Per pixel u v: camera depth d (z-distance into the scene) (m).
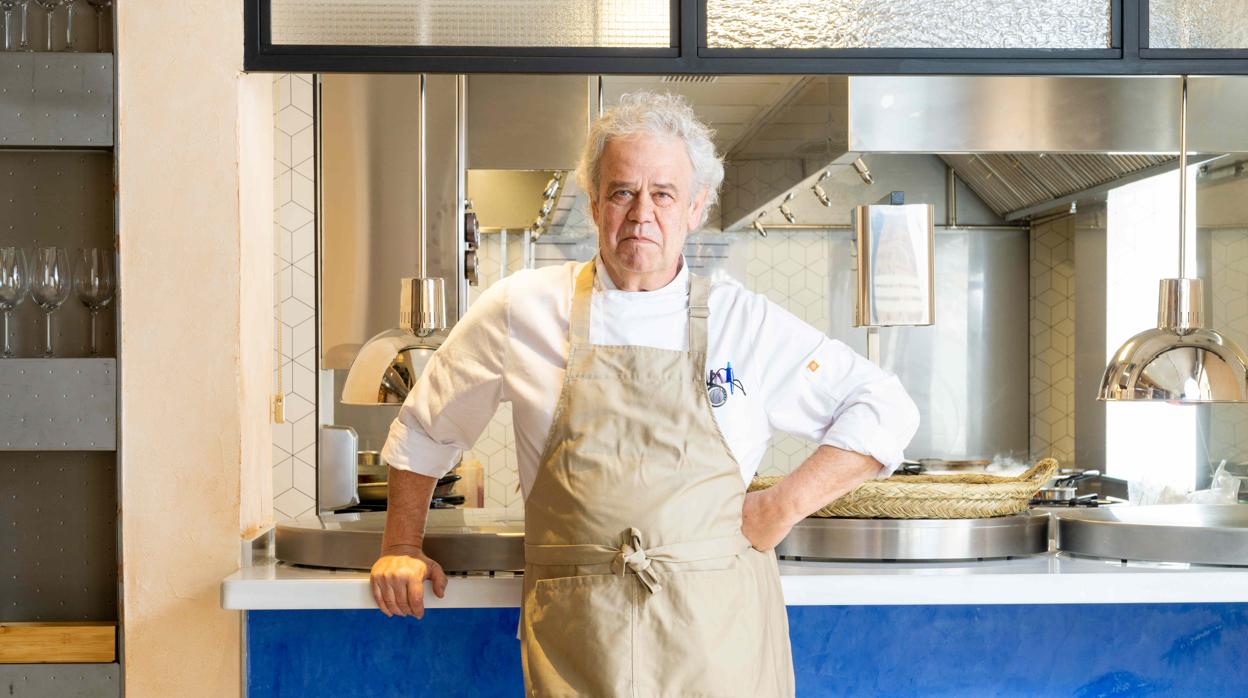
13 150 2.28
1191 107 3.32
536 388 1.78
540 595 1.74
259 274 2.33
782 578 1.96
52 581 2.29
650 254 1.74
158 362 2.15
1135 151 3.32
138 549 2.15
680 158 1.75
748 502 1.79
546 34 2.24
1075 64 2.29
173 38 2.15
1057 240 4.83
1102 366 4.41
